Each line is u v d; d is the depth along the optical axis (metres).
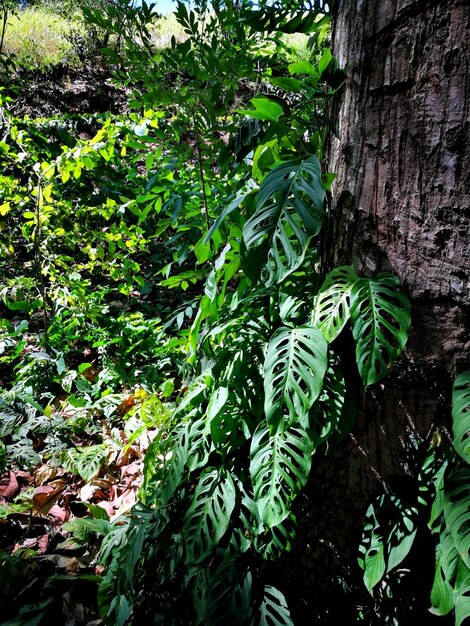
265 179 1.44
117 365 3.27
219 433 1.67
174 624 1.64
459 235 1.29
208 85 2.12
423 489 1.45
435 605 1.35
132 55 2.02
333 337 1.40
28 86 7.04
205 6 1.95
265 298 1.84
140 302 4.41
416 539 1.52
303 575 1.69
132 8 1.95
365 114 1.39
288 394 1.38
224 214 1.57
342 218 1.54
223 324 1.79
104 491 2.53
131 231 3.80
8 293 3.50
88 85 7.86
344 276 1.49
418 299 1.38
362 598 1.65
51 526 2.28
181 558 1.69
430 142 1.27
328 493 1.63
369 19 1.33
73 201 3.74
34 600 1.87
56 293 3.26
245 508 1.70
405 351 1.42
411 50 1.25
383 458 1.53
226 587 1.58
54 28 9.05
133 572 1.67
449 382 1.40
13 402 2.77
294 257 1.34
